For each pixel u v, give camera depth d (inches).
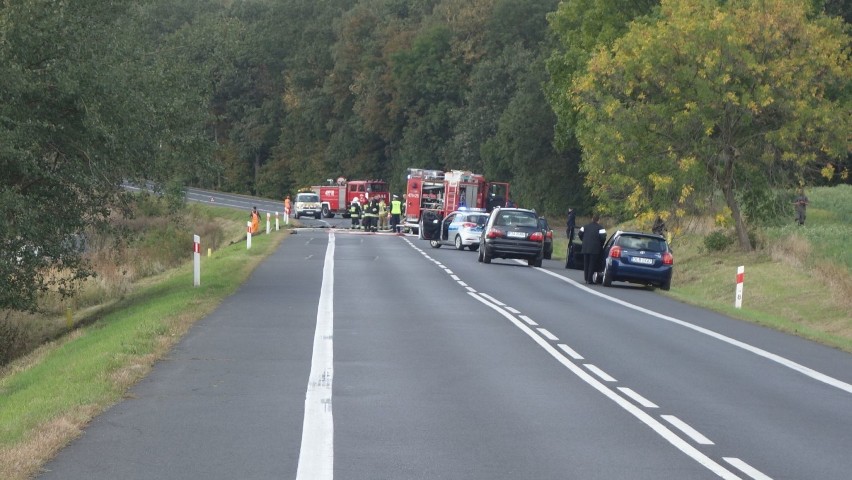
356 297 1141.7
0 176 1114.7
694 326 971.3
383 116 5123.0
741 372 690.8
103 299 1576.0
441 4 5004.9
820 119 1727.4
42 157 1143.6
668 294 1355.8
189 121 1262.3
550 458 428.1
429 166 4793.3
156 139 1185.4
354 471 399.2
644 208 1798.7
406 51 4862.2
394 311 1008.9
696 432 489.1
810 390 626.8
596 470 408.8
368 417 506.3
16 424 472.7
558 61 2817.4
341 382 607.2
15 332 1262.3
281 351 730.8
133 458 416.8
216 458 417.4
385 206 3280.0
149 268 1975.9
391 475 394.3
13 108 1044.5
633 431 486.9
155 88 1191.6
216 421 491.5
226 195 5462.6
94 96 1079.0
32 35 1026.7
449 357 717.9
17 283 1211.9
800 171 1827.0
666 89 1753.2
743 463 427.8
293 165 5634.8
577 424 500.4
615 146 1764.3
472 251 2228.1
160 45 1290.6
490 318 967.0
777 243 1765.5
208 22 1326.3
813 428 508.4
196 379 612.4
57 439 439.2
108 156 1144.8
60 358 824.3
